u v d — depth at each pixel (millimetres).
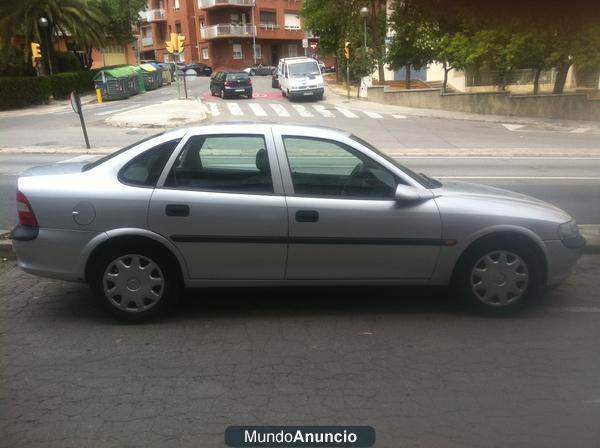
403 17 27203
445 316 4984
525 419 3404
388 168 4824
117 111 30000
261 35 68438
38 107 33656
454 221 4742
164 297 4805
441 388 3766
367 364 4105
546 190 10789
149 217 4629
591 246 6766
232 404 3576
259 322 4855
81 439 3209
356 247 4742
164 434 3260
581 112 25797
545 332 4648
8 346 4422
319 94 33344
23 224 4742
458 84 34781
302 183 4785
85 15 38469
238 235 4688
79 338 4555
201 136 4809
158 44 77438
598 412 3475
